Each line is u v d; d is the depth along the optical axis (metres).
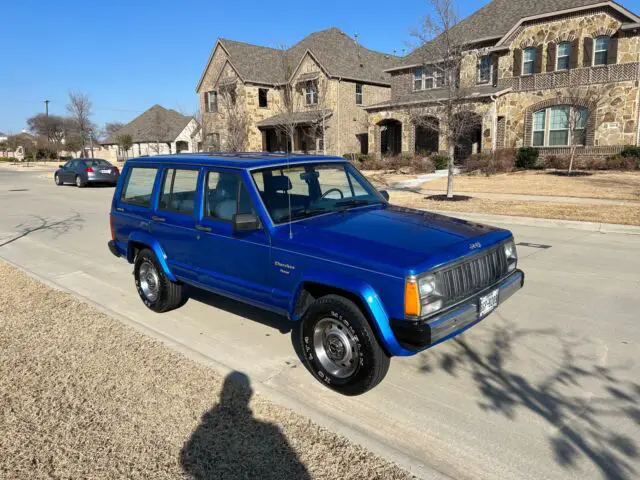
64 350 4.72
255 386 4.01
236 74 39.81
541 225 11.70
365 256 3.76
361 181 5.49
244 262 4.65
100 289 7.04
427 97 29.30
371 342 3.72
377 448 3.20
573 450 3.24
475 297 3.95
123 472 2.99
